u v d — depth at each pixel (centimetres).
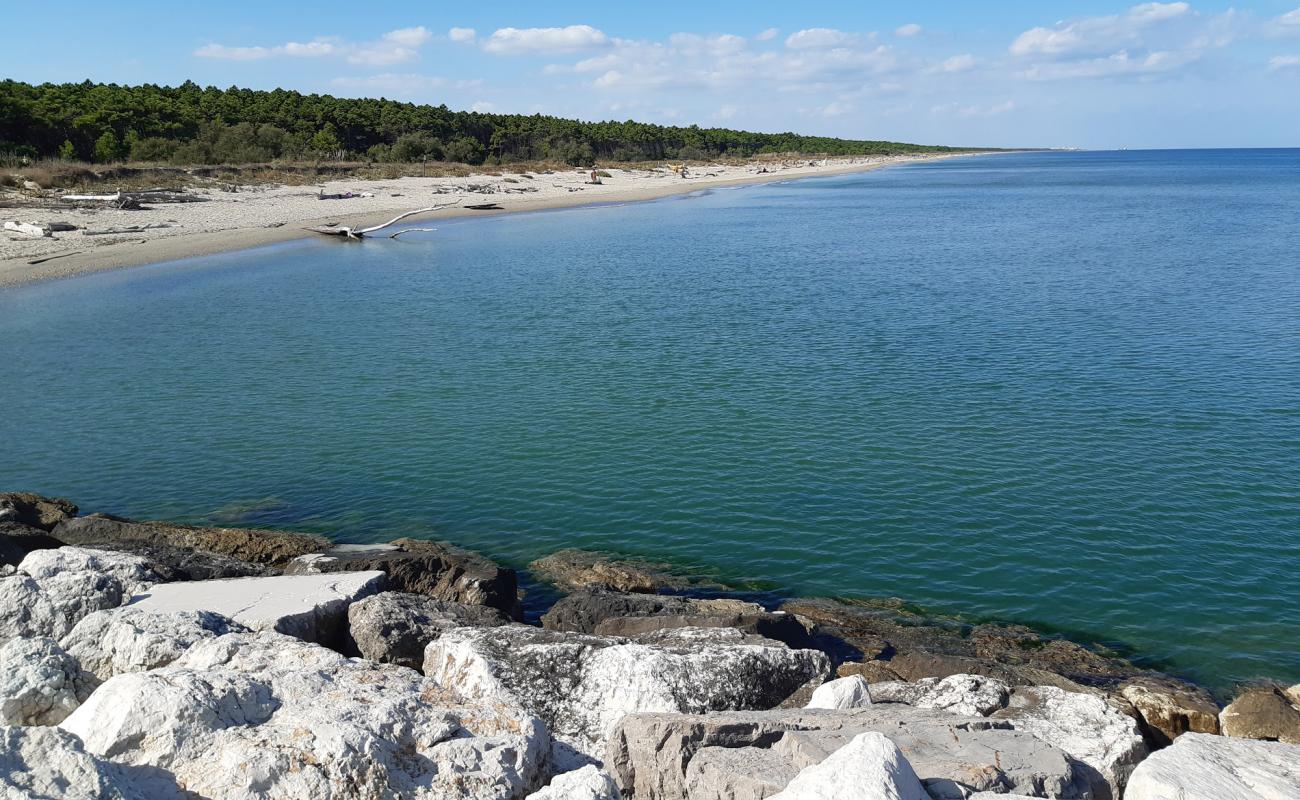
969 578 1565
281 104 11350
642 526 1772
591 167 13225
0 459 2112
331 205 7488
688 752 790
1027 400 2494
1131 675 1294
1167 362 2870
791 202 10219
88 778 602
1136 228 7269
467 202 8538
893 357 2988
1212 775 724
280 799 660
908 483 1942
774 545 1689
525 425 2336
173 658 909
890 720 847
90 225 5684
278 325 3512
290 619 1109
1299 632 1404
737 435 2245
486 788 705
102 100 8756
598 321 3606
